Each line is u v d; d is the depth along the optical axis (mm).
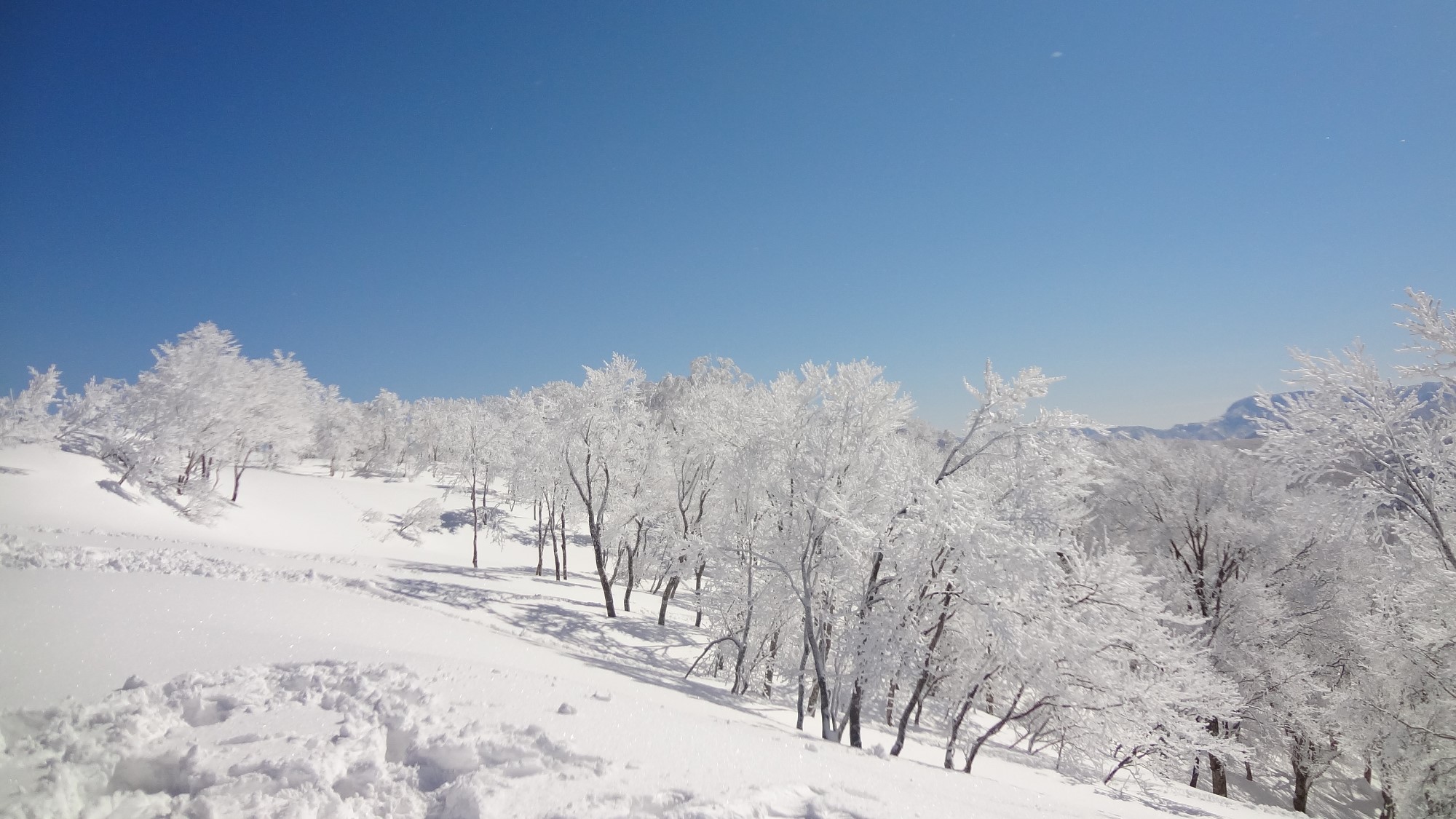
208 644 6738
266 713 5293
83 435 34156
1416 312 13469
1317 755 21734
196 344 37375
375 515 51531
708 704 13008
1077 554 14031
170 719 4988
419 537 50000
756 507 19047
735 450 20750
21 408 30406
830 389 16500
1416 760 15414
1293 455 15055
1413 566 14711
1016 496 13961
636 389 28578
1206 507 25203
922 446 20375
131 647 6250
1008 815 5617
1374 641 16344
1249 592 22297
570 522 35312
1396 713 16219
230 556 20844
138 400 35312
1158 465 27328
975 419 14680
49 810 3764
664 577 25875
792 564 15727
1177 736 12992
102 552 14656
